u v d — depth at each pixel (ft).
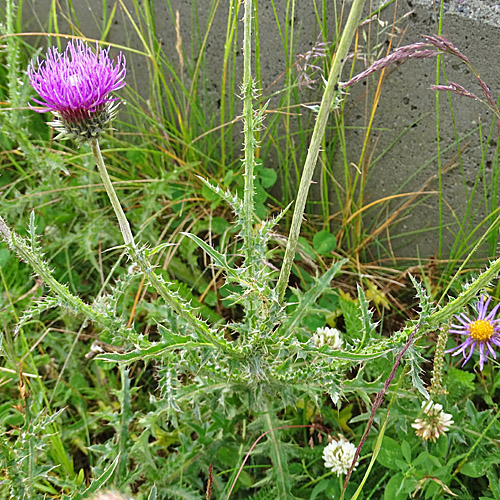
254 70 9.38
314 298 7.39
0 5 10.98
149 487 6.70
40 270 5.16
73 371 8.36
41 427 5.83
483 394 7.45
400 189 9.16
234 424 7.06
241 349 5.87
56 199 9.63
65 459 6.89
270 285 9.03
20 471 5.74
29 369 7.97
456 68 7.89
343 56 4.24
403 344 5.38
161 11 9.81
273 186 10.30
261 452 6.79
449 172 8.63
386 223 9.39
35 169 9.34
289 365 6.05
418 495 6.48
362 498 6.26
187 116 10.37
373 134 8.93
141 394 8.28
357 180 9.39
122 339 5.66
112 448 6.73
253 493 7.04
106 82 4.64
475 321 5.90
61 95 4.49
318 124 4.67
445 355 7.70
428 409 6.18
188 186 10.19
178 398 6.59
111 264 9.66
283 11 8.70
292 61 8.96
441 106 8.21
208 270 9.62
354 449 6.37
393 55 4.58
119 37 10.47
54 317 8.87
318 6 8.41
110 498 3.56
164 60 9.62
